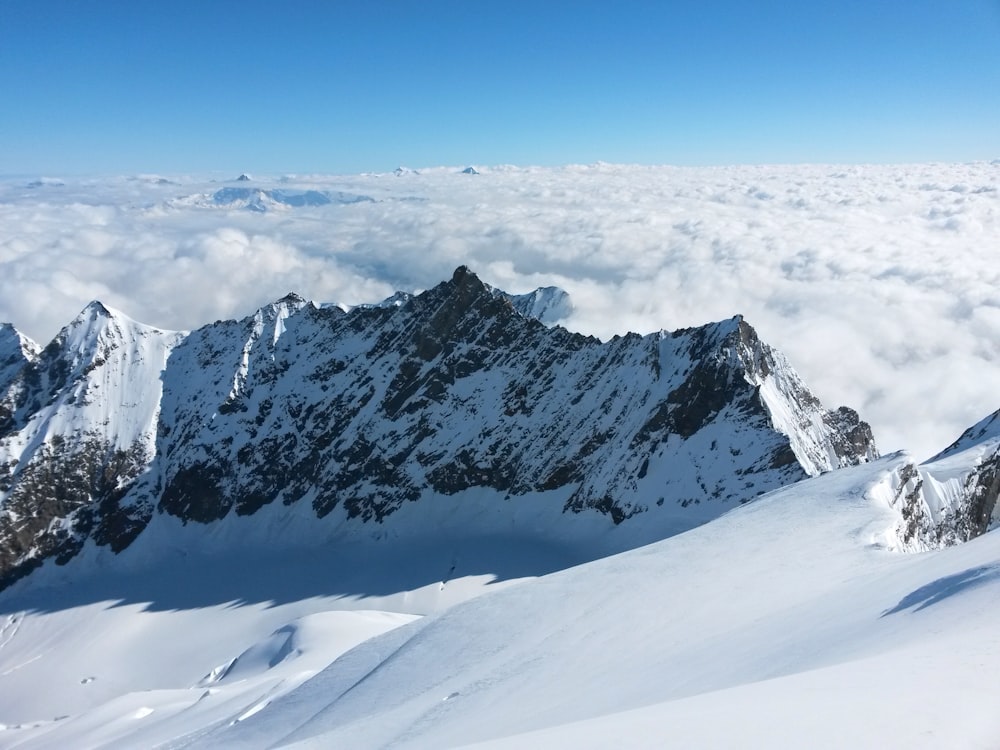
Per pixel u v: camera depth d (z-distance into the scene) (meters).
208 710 72.81
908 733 12.83
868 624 29.28
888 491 70.19
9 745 95.62
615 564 62.28
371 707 47.59
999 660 16.72
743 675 27.94
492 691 40.34
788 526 63.59
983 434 111.88
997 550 33.62
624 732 16.30
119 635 157.50
